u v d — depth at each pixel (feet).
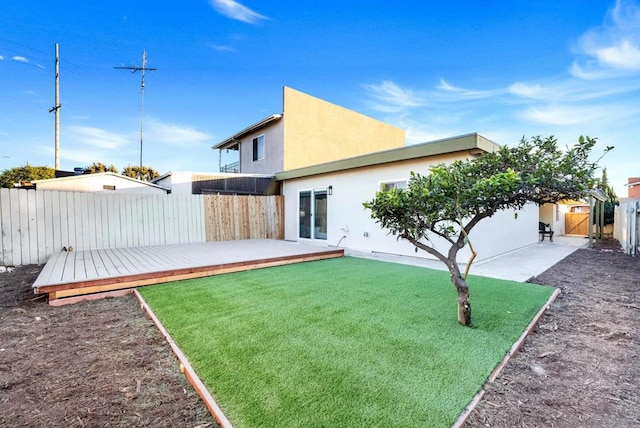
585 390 7.52
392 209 11.25
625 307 13.75
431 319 11.40
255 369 7.92
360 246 30.40
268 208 39.09
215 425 6.24
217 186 39.81
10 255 23.25
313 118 51.21
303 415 6.22
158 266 18.33
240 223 36.58
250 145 56.13
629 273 21.02
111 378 7.93
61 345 9.79
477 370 7.96
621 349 9.70
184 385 7.62
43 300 14.51
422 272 19.58
